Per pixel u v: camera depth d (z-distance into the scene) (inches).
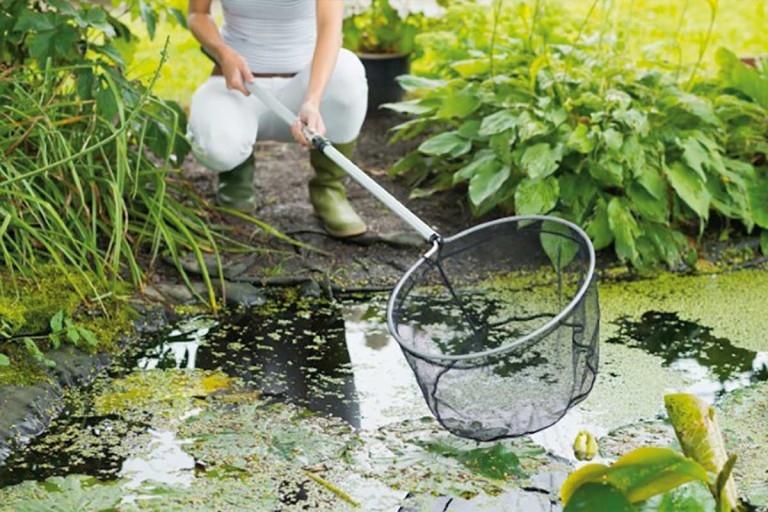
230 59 159.6
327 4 159.8
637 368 139.4
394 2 212.4
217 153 162.4
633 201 170.7
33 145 161.8
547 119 171.6
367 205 185.2
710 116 177.2
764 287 165.0
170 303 155.2
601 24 238.5
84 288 150.6
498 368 121.0
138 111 152.5
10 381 130.1
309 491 112.8
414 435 124.0
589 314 118.2
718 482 96.7
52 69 154.5
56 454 119.5
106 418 127.0
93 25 154.8
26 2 163.0
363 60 221.9
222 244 169.2
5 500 109.5
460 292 161.3
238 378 137.2
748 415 126.8
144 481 114.0
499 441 122.3
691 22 277.4
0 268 151.9
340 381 136.7
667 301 159.6
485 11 225.0
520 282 164.2
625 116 169.9
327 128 167.6
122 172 152.9
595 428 125.3
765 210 175.2
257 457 119.0
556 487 113.7
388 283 163.8
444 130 195.6
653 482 94.4
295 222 177.3
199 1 164.2
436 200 186.7
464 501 111.3
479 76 190.2
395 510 109.7
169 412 128.4
